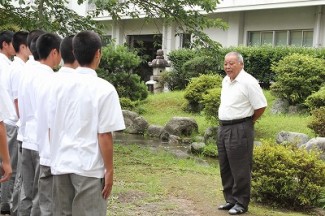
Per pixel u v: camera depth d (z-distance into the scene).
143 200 5.48
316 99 9.92
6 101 3.10
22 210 4.03
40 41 3.71
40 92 3.44
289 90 11.22
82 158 2.82
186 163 7.92
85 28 8.42
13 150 4.48
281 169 5.42
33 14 8.15
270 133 9.73
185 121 10.55
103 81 2.86
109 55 12.98
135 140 10.39
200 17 8.27
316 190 5.48
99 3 6.79
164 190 5.97
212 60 8.92
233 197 5.16
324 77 11.18
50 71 3.76
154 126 11.06
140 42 15.12
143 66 18.88
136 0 8.48
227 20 17.02
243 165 5.00
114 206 5.19
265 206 5.54
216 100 9.55
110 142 2.82
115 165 7.40
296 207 5.58
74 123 2.84
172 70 15.86
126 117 11.63
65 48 3.06
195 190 6.03
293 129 9.74
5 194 4.66
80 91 2.83
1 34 4.44
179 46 18.08
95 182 2.84
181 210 5.19
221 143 5.12
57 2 8.48
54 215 3.02
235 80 4.96
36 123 3.69
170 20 8.52
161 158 8.16
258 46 14.42
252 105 4.93
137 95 13.34
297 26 15.38
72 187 2.92
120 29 19.52
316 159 5.55
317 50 13.01
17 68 4.15
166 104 13.31
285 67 11.21
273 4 15.19
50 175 3.49
